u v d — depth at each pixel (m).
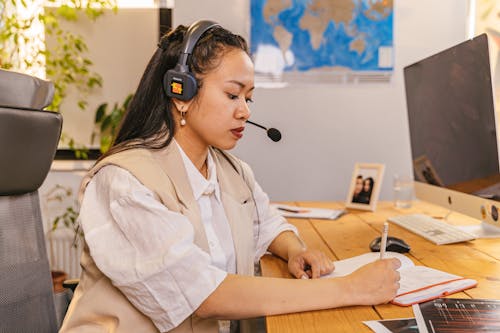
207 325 1.05
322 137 2.54
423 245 1.47
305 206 2.26
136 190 0.97
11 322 1.08
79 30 2.81
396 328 0.83
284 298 0.92
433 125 1.77
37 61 2.79
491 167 1.40
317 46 2.50
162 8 2.76
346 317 0.90
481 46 1.39
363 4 2.47
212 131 1.09
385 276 0.97
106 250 0.95
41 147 1.12
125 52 2.81
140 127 1.14
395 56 2.48
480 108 1.42
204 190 1.15
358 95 2.51
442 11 2.45
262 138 2.55
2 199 1.09
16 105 1.09
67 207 2.86
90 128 2.87
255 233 1.41
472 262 1.26
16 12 2.83
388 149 2.53
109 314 0.98
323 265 1.17
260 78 2.53
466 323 0.83
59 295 1.33
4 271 1.08
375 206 2.12
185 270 0.91
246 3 2.50
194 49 1.09
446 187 1.73
